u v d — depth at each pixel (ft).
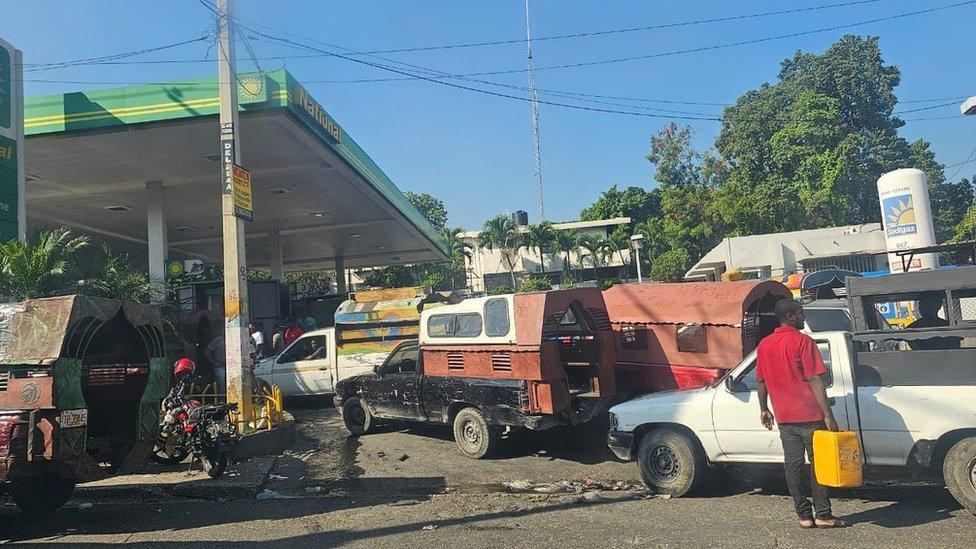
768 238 115.55
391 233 99.40
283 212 78.69
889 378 20.03
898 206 65.62
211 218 79.10
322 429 39.93
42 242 40.09
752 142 164.76
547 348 28.68
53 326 20.53
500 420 29.78
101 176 56.39
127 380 25.75
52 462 20.30
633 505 21.88
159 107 44.16
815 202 147.13
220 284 59.93
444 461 30.42
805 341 18.39
